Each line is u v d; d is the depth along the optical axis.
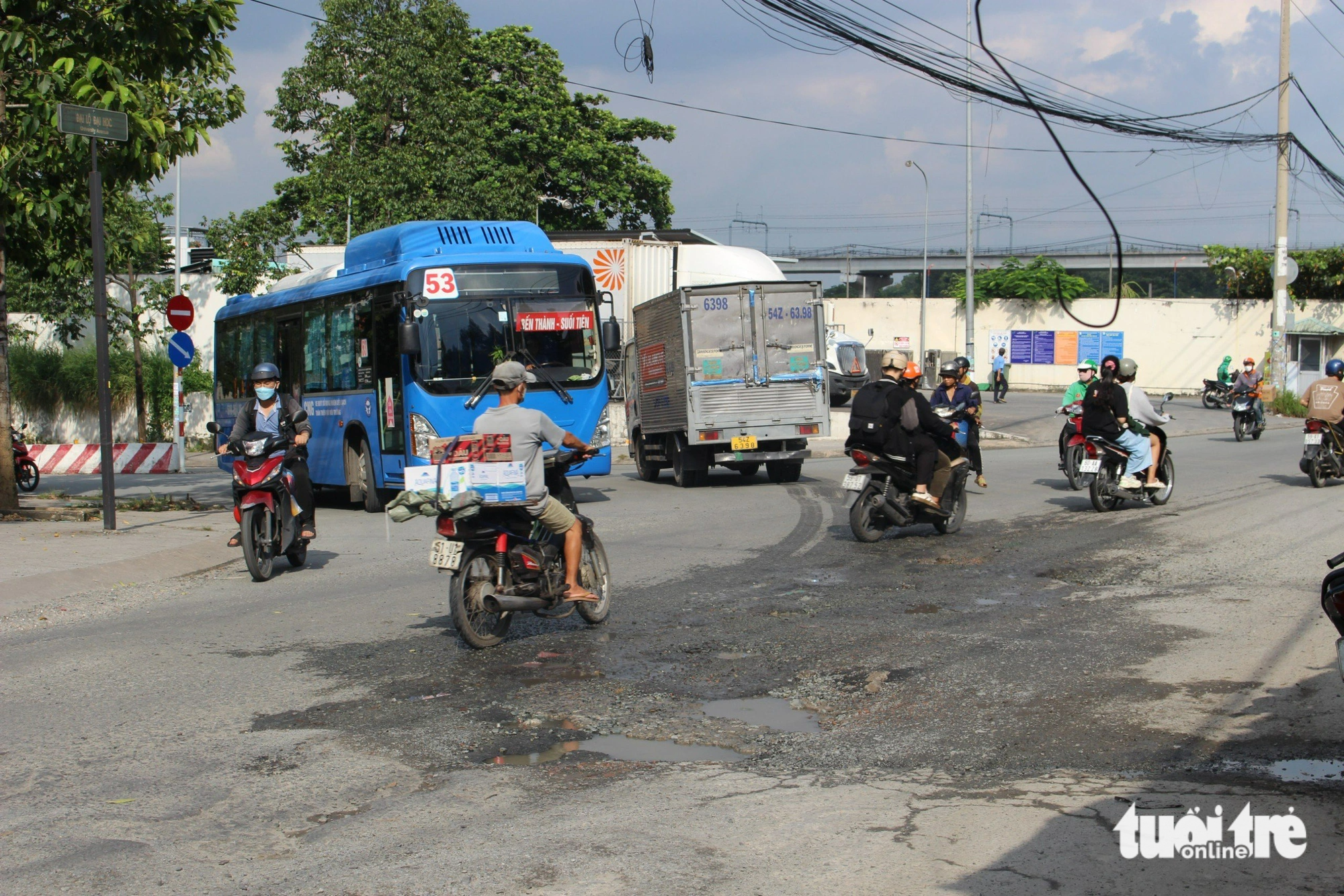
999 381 39.91
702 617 7.97
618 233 33.72
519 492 6.94
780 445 17.70
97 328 12.67
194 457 30.98
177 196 33.62
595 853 3.97
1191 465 19.62
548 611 7.52
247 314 20.05
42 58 12.86
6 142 13.12
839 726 5.47
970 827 4.14
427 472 6.84
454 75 34.75
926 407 11.14
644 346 19.23
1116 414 13.12
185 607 8.84
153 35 12.65
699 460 17.80
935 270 85.50
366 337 15.61
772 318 17.38
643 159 47.62
